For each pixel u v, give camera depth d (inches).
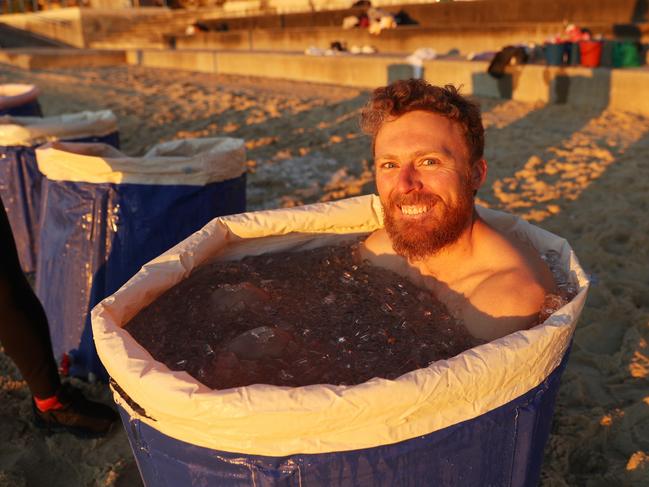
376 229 82.0
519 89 329.7
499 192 183.8
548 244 68.7
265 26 663.8
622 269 132.1
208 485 44.4
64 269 96.4
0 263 78.5
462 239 63.6
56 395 86.5
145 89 432.8
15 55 620.4
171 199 94.8
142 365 44.2
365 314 63.6
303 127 286.5
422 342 57.7
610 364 98.9
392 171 60.1
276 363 53.8
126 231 94.1
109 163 93.4
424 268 68.6
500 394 45.0
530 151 226.5
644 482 75.0
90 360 97.3
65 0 984.3
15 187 133.6
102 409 89.5
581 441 82.0
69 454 85.7
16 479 81.2
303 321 62.5
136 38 802.2
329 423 40.4
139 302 59.1
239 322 61.5
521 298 57.0
